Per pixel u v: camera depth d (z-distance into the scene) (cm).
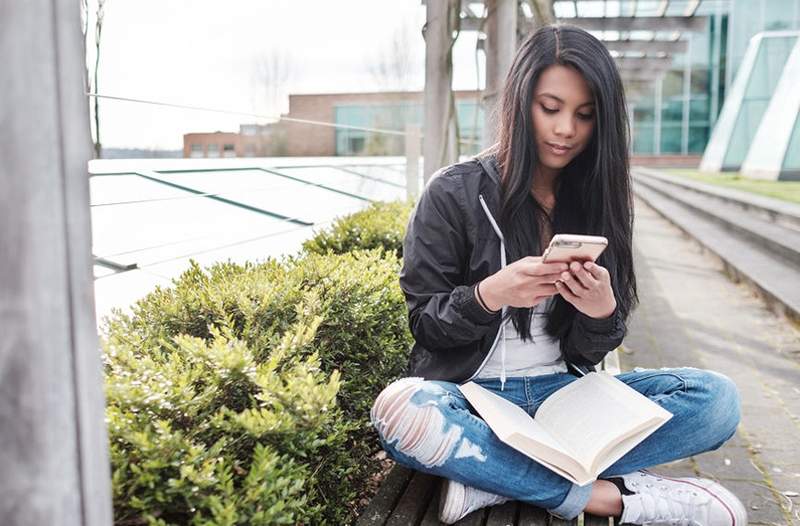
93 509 82
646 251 904
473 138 486
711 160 2775
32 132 74
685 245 966
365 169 765
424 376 188
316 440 150
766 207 948
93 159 406
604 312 165
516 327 183
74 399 79
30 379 76
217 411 151
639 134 3344
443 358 186
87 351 81
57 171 76
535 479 168
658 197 1795
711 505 169
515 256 181
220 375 150
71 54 77
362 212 435
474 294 167
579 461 160
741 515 170
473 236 182
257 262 258
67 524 79
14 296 75
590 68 163
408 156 648
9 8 72
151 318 197
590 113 170
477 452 166
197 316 199
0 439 77
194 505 123
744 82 2527
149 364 154
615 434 164
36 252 75
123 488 123
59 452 78
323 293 219
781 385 357
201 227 431
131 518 124
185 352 168
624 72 1495
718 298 593
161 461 123
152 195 439
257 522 123
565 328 188
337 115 1888
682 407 181
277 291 208
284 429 138
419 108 1675
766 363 398
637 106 3316
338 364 213
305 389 146
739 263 673
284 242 450
